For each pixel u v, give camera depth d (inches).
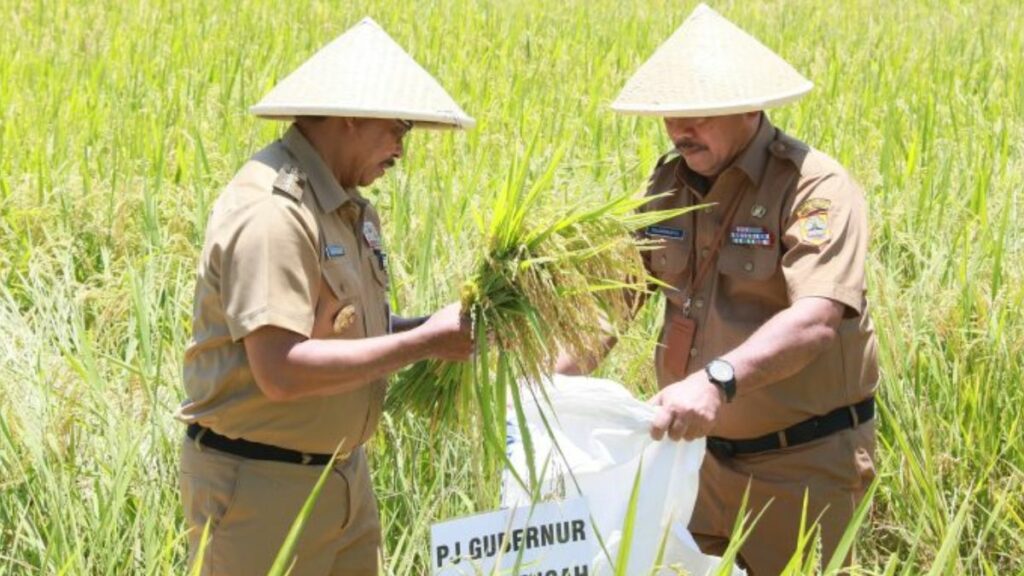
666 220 181.8
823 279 165.9
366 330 158.6
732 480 181.0
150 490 180.7
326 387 146.8
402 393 164.2
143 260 251.8
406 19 542.9
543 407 167.2
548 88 406.6
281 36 483.5
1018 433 212.8
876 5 673.0
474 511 186.2
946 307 229.8
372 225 163.0
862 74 446.3
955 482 211.8
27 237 272.8
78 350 219.5
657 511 161.6
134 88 389.4
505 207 148.4
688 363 181.8
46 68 417.7
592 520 147.5
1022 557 195.9
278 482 154.9
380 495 194.7
